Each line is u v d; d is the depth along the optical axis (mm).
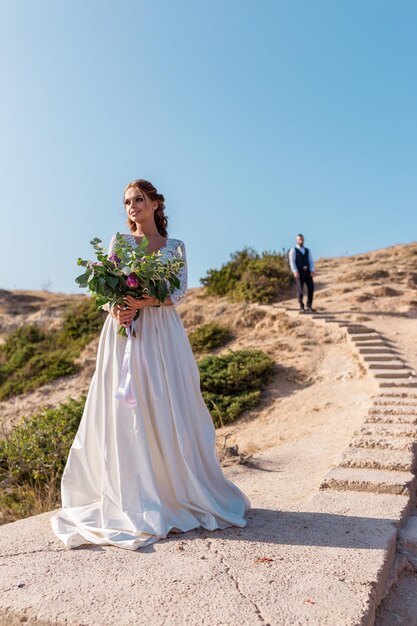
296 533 3580
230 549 3316
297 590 2824
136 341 3723
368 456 5293
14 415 14086
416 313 15594
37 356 16906
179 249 4043
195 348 14508
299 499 4652
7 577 3070
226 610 2639
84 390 14586
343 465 5188
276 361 12172
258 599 2738
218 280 20312
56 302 33562
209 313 16609
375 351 11461
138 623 2555
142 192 3986
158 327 3781
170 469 3646
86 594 2834
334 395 9852
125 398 3551
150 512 3508
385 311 15789
